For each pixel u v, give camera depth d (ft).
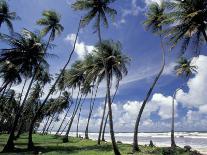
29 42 112.06
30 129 105.50
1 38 107.04
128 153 89.35
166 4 83.97
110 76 122.52
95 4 95.55
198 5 80.69
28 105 206.59
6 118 244.42
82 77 174.09
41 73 128.16
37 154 85.66
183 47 87.66
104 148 104.12
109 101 86.89
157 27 108.06
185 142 226.79
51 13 116.26
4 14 123.13
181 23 83.56
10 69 122.01
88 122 189.47
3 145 119.85
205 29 84.64
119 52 120.98
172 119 134.41
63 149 101.76
